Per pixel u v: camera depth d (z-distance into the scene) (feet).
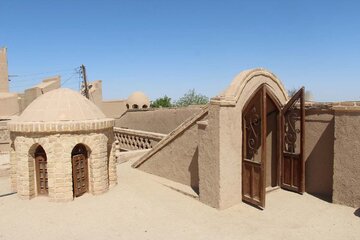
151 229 23.04
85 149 30.04
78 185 29.43
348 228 22.27
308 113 29.68
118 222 24.25
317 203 27.12
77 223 24.04
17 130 28.19
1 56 119.85
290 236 21.50
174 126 62.95
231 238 21.44
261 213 25.50
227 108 26.27
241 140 27.53
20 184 28.89
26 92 95.76
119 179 36.04
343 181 25.98
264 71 28.91
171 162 35.29
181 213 25.90
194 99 150.51
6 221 24.40
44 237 21.89
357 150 24.97
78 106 29.94
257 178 26.43
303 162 29.22
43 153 29.30
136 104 101.55
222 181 26.27
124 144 59.47
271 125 31.96
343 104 25.68
